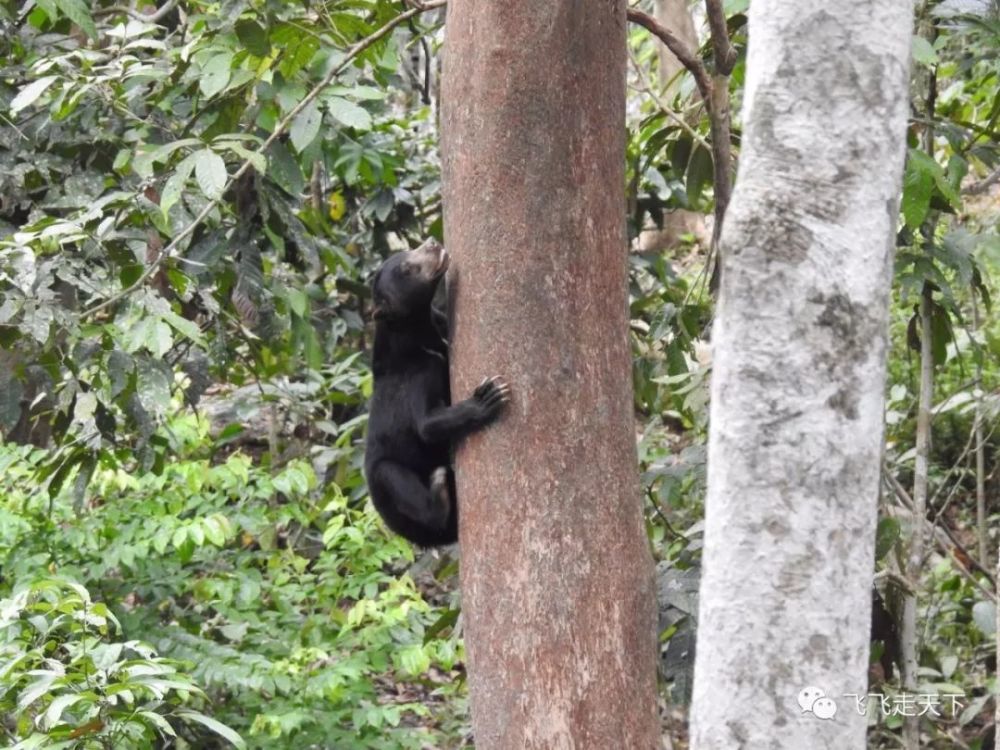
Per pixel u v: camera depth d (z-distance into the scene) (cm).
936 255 930
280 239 973
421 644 1156
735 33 966
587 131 616
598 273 618
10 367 902
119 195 838
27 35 1028
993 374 1370
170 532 1088
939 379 1391
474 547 622
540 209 611
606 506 609
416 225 1413
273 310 1083
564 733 594
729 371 425
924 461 992
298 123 847
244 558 1241
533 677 599
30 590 754
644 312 1235
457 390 633
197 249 951
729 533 423
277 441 1396
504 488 610
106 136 956
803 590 415
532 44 608
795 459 416
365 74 1302
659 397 1070
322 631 1216
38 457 1106
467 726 1258
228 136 819
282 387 1334
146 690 751
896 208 433
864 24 422
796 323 417
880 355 425
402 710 1177
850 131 421
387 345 886
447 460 882
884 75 425
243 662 1089
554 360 609
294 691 1120
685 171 1039
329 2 913
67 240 820
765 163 426
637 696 604
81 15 889
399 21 834
